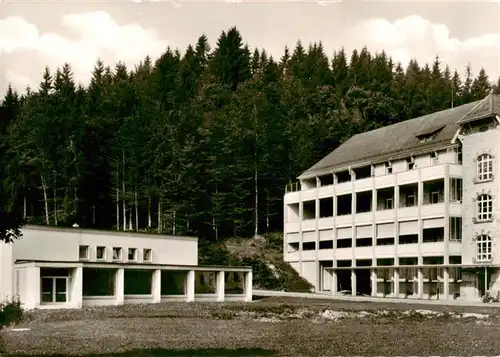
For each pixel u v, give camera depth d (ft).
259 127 358.84
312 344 111.14
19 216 98.27
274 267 299.17
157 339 116.06
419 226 239.71
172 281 214.69
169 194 316.81
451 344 111.86
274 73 463.42
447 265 225.76
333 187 282.77
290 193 307.78
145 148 318.45
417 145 255.50
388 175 256.11
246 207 357.82
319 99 417.08
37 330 128.47
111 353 101.40
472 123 230.07
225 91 431.84
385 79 443.73
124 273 204.64
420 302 210.79
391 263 257.55
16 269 186.70
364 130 377.50
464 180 231.71
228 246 323.78
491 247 219.00
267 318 155.74
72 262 185.16
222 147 343.67
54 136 314.35
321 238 286.46
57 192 321.11
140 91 424.05
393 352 103.71
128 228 337.72
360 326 138.00
